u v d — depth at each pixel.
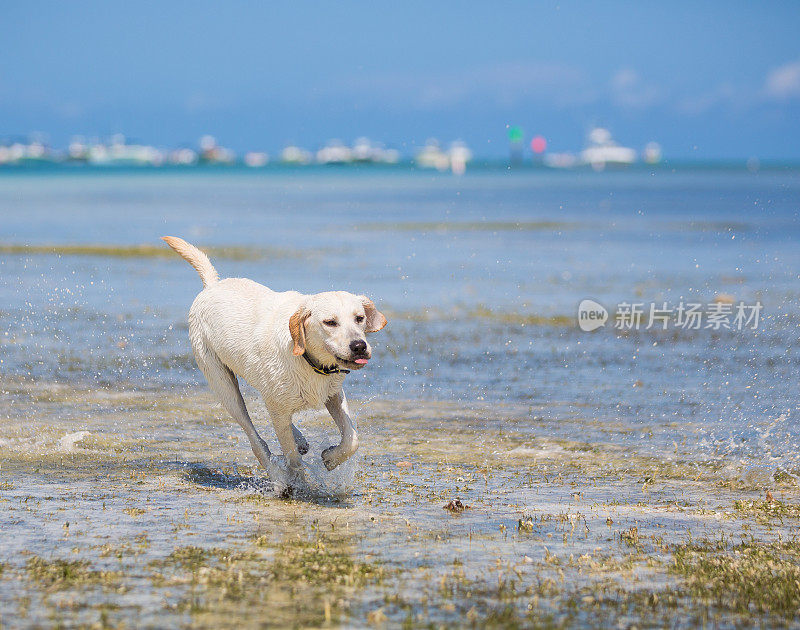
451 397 11.43
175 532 6.56
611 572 5.86
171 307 18.16
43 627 4.82
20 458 8.73
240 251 29.47
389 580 5.62
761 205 60.78
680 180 129.38
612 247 31.70
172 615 5.01
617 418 10.44
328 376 7.64
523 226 42.75
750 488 8.06
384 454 9.12
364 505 7.43
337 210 58.59
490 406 11.02
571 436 9.75
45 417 10.23
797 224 42.09
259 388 7.87
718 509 7.41
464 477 8.34
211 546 6.25
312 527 6.77
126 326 16.00
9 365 12.70
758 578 5.69
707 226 41.56
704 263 26.27
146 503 7.35
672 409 10.78
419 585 5.55
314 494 7.77
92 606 5.11
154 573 5.65
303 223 45.28
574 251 30.45
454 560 6.03
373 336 15.54
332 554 6.12
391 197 80.31
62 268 24.30
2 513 6.95
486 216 51.34
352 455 7.73
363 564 5.89
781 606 5.28
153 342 14.61
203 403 11.05
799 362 13.16
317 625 4.91
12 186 103.31
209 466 8.68
